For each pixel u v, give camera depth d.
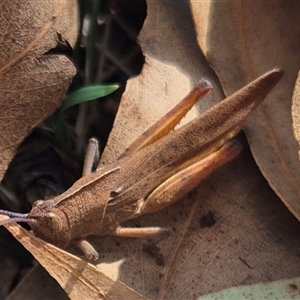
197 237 0.20
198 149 0.20
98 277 0.20
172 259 0.20
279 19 0.21
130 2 0.22
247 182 0.21
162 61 0.21
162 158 0.20
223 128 0.20
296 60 0.21
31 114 0.20
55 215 0.19
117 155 0.20
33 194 0.22
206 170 0.20
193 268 0.20
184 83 0.21
